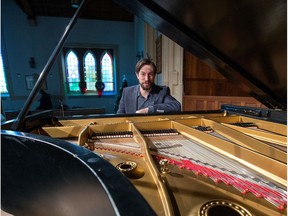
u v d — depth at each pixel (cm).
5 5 717
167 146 121
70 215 76
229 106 187
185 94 476
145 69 211
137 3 112
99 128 139
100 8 787
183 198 66
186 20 118
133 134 137
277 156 93
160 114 173
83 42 822
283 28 92
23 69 772
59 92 820
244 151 97
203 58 154
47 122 144
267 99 167
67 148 69
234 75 156
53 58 124
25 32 754
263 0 82
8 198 102
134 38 877
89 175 54
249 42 115
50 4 727
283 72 125
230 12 99
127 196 41
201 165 94
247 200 66
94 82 882
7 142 84
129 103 238
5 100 770
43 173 81
